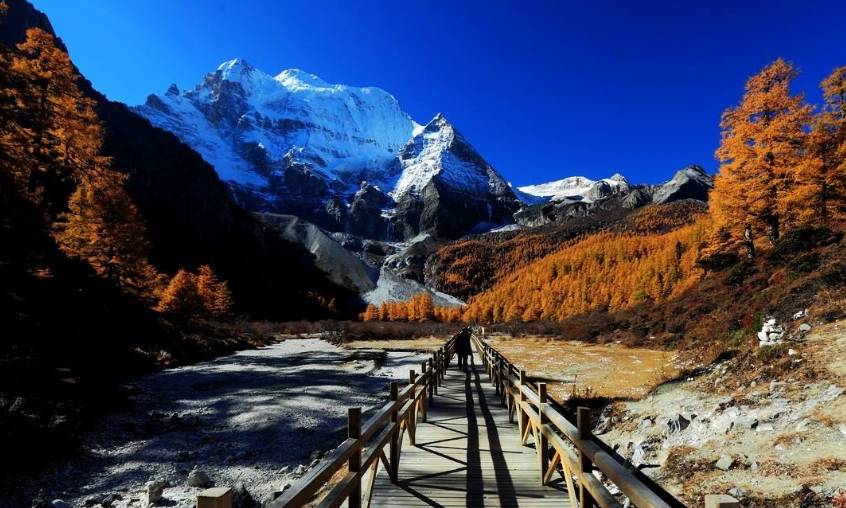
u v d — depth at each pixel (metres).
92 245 28.34
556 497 5.59
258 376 20.16
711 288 28.98
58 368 12.48
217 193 137.12
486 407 11.82
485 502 5.45
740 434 7.33
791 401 7.98
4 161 19.77
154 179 115.94
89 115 24.44
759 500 5.24
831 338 10.51
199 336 30.56
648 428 9.36
